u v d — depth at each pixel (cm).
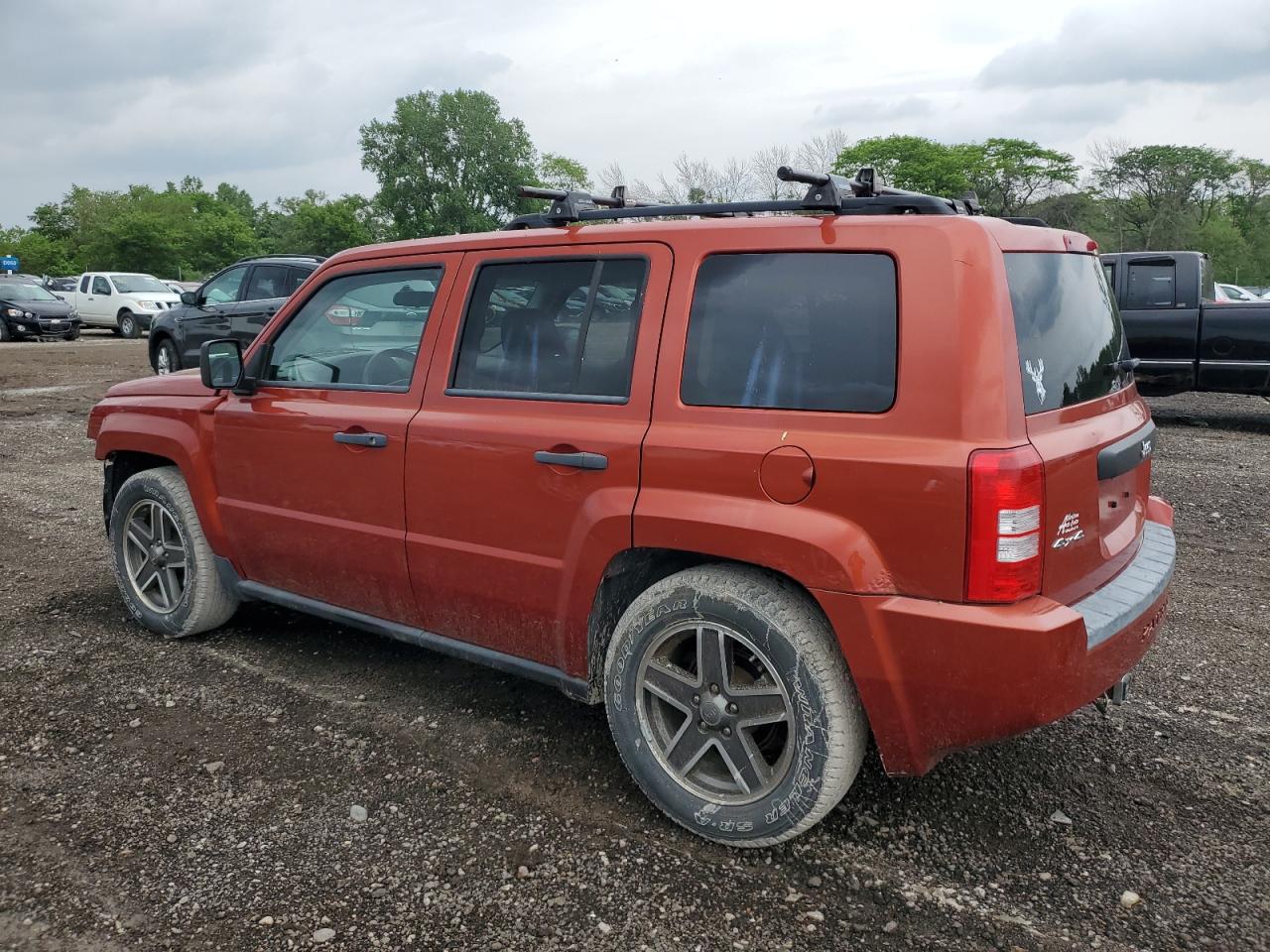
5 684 395
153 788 315
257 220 11544
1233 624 470
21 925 248
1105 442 278
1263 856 279
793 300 274
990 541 238
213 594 438
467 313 342
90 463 900
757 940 244
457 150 6912
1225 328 1073
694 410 282
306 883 266
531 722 365
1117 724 363
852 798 311
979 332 246
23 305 2450
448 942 243
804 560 256
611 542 291
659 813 303
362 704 379
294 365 396
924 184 6531
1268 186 8275
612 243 310
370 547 360
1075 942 243
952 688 246
